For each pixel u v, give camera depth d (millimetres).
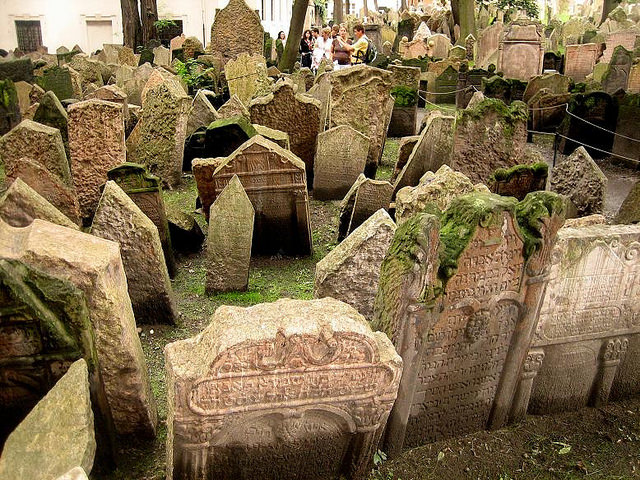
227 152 8031
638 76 12023
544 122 12844
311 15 44156
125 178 5840
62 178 7082
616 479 3664
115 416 3543
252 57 16109
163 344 4867
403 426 3652
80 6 32625
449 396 3768
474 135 7676
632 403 4414
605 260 3789
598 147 11164
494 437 3998
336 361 2850
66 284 2785
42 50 29844
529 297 3617
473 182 7902
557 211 3428
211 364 2668
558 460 3803
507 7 35969
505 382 3891
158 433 3781
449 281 3344
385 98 9781
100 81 16719
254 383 2793
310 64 22156
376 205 6688
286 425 3000
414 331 3307
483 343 3662
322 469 3389
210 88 16359
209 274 5719
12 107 11805
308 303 2969
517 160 7723
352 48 16438
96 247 3344
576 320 3916
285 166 6242
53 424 2383
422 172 8320
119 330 3270
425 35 28078
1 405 2879
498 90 14312
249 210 5531
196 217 7828
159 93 8945
